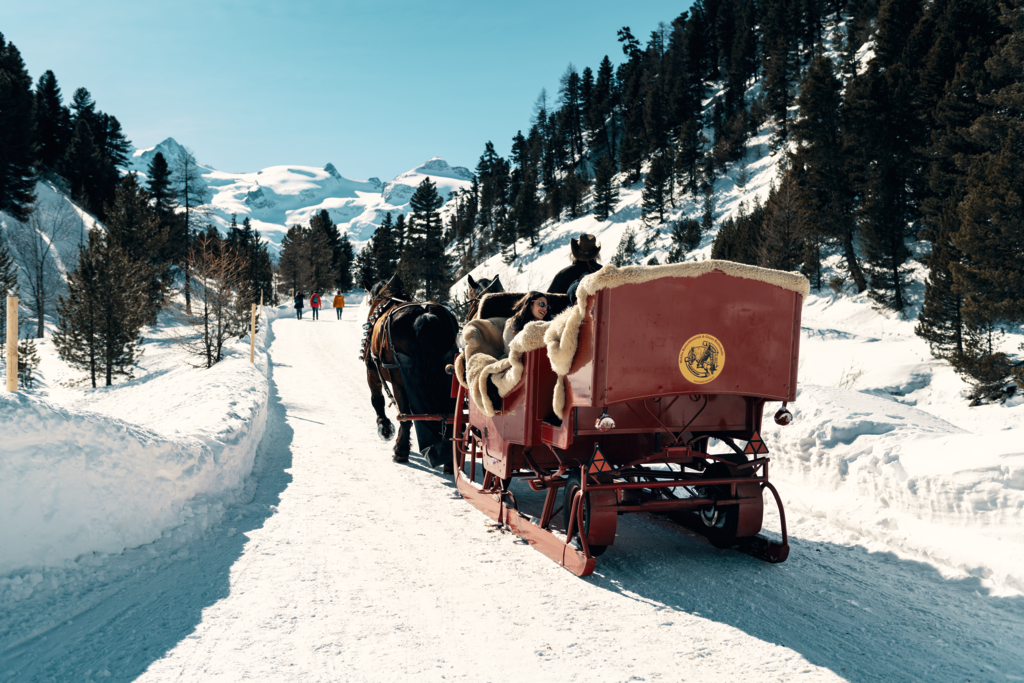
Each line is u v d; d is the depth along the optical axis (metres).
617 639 3.65
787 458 7.00
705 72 148.50
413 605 4.11
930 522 5.18
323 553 5.11
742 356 4.50
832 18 129.38
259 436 9.92
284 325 40.09
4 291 33.12
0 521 4.05
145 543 5.07
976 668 3.29
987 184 24.50
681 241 86.00
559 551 4.83
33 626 3.73
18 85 71.56
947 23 43.03
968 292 23.27
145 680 3.16
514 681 3.18
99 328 28.78
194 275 24.91
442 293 79.12
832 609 4.03
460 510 6.41
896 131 42.22
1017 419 17.67
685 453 4.82
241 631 3.72
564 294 5.96
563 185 135.12
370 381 10.12
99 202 79.12
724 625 3.82
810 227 45.25
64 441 4.55
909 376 24.11
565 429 4.63
